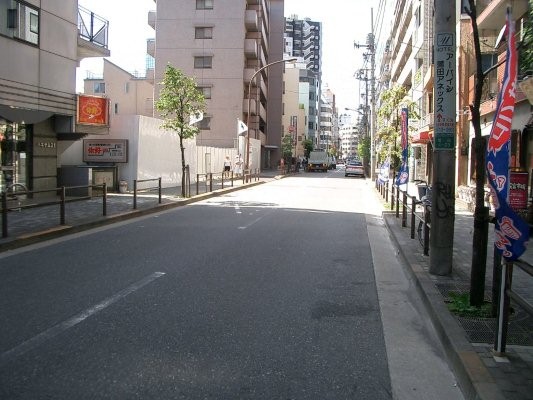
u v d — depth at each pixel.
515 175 11.35
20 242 9.89
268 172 56.50
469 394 3.89
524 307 3.74
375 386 4.11
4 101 15.03
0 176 15.54
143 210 15.41
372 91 42.31
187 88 20.25
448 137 7.27
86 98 18.42
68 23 17.84
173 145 27.30
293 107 94.69
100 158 22.59
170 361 4.47
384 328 5.56
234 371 4.30
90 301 6.24
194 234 11.75
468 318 5.44
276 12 71.56
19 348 4.71
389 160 21.73
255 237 11.46
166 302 6.27
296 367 4.43
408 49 47.44
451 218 7.38
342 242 11.14
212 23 50.81
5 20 15.01
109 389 3.91
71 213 14.13
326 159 69.25
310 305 6.33
